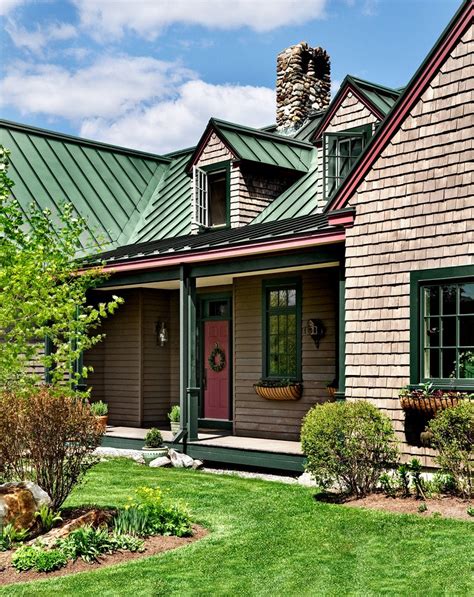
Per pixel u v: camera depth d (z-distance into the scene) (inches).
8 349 310.0
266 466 457.4
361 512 323.3
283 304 546.0
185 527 301.6
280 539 289.3
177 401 665.0
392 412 382.0
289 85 774.5
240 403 564.7
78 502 362.9
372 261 396.2
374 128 512.1
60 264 370.6
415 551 264.2
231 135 606.5
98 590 232.8
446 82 372.5
